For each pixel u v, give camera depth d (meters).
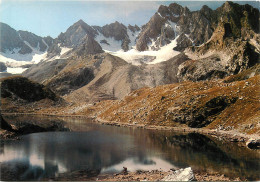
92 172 60.97
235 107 129.75
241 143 96.69
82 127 156.12
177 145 94.25
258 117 108.94
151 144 96.69
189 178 50.25
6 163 67.19
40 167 64.38
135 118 172.50
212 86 171.25
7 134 110.44
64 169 63.06
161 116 157.38
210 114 136.38
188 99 153.88
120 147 90.50
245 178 55.38
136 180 54.56
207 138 109.44
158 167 65.31
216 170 61.62
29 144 95.00
